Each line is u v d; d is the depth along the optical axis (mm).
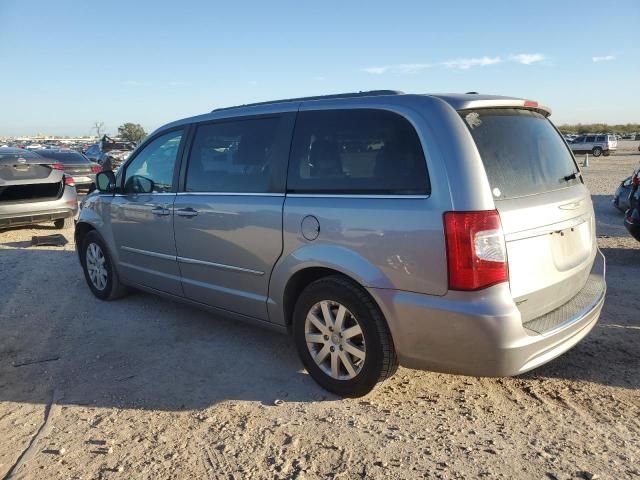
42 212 9523
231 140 4191
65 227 10805
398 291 3119
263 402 3557
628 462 2812
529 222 3088
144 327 4984
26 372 4078
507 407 3422
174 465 2895
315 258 3465
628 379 3740
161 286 4938
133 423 3334
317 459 2914
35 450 3057
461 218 2873
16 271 7125
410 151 3139
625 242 8453
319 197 3496
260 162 3934
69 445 3104
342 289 3369
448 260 2904
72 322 5148
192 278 4527
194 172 4465
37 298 5930
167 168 4758
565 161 3791
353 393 3488
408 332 3119
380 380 3342
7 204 9125
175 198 4562
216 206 4145
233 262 4082
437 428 3189
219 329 4898
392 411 3398
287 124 3820
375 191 3242
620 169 27125
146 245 4949
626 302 5348
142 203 4910
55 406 3557
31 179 9336
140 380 3916
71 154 17938
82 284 6477
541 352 3053
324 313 3537
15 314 5402
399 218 3076
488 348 2895
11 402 3645
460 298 2906
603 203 13508
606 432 3104
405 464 2846
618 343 4324
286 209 3646
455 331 2947
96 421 3365
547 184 3422
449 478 2723
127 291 5789
